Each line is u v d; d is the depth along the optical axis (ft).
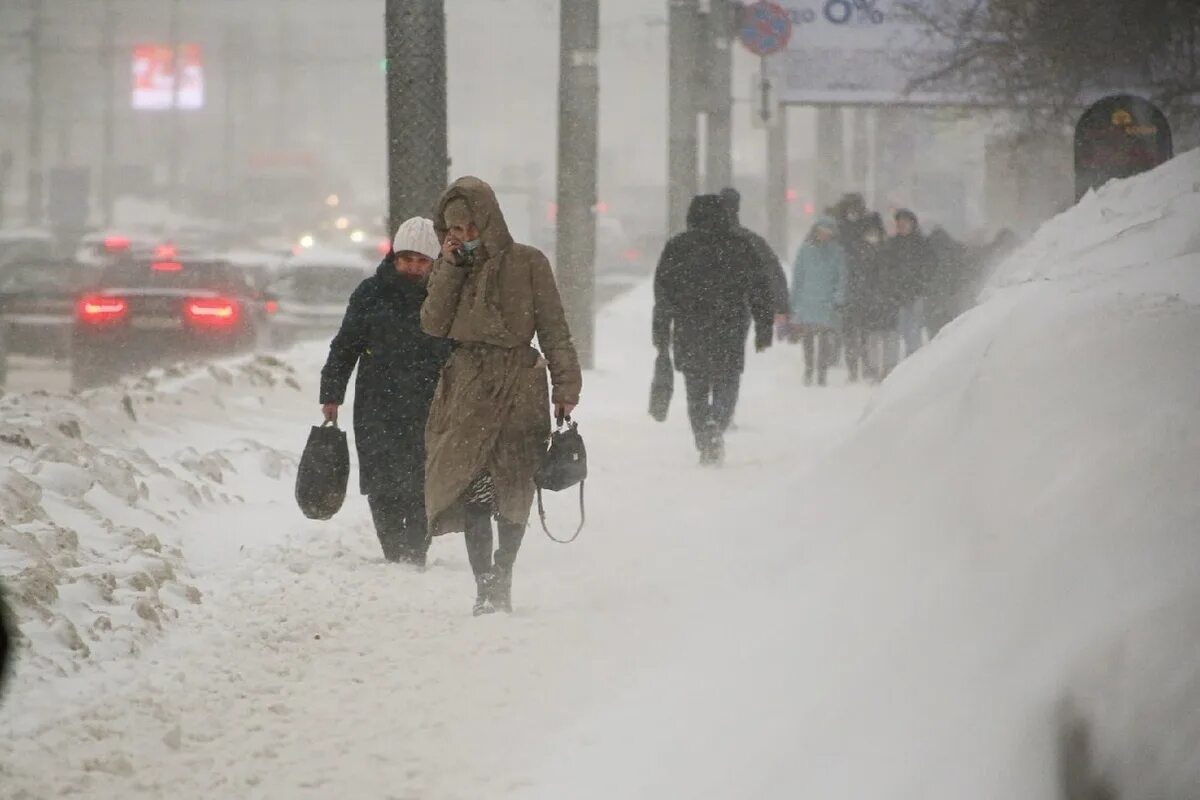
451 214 83.61
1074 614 49.62
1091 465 55.72
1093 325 65.36
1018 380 65.26
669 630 75.20
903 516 67.05
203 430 142.00
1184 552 49.29
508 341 83.97
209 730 65.98
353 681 72.84
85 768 60.39
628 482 131.34
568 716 66.33
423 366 99.25
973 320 80.28
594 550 101.35
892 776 49.14
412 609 86.63
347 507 119.34
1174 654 45.14
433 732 65.31
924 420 73.10
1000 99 290.56
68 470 99.91
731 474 135.95
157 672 73.67
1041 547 53.67
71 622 74.49
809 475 82.69
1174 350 61.21
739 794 52.75
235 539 105.40
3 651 67.10
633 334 297.33
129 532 94.58
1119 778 43.98
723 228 142.82
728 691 61.31
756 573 76.33
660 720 61.77
